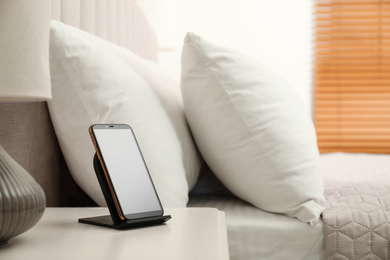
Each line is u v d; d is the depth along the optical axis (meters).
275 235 0.92
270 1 2.96
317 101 3.07
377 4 3.00
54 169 1.03
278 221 0.95
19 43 0.51
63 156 1.05
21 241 0.56
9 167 0.52
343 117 3.07
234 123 1.00
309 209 0.94
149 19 2.58
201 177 1.29
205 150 1.08
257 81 1.04
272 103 1.03
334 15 3.02
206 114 1.02
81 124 0.92
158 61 2.90
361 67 3.05
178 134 1.04
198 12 2.98
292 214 0.97
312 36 3.04
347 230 0.93
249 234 0.92
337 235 0.93
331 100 3.06
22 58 0.51
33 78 0.53
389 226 0.93
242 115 1.00
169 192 0.94
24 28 0.52
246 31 2.97
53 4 0.99
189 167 1.06
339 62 3.04
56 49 0.91
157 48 2.80
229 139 1.01
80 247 0.53
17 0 0.51
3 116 0.79
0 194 0.49
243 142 1.00
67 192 1.11
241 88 1.01
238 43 2.98
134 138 0.73
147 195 0.68
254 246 0.92
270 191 0.99
